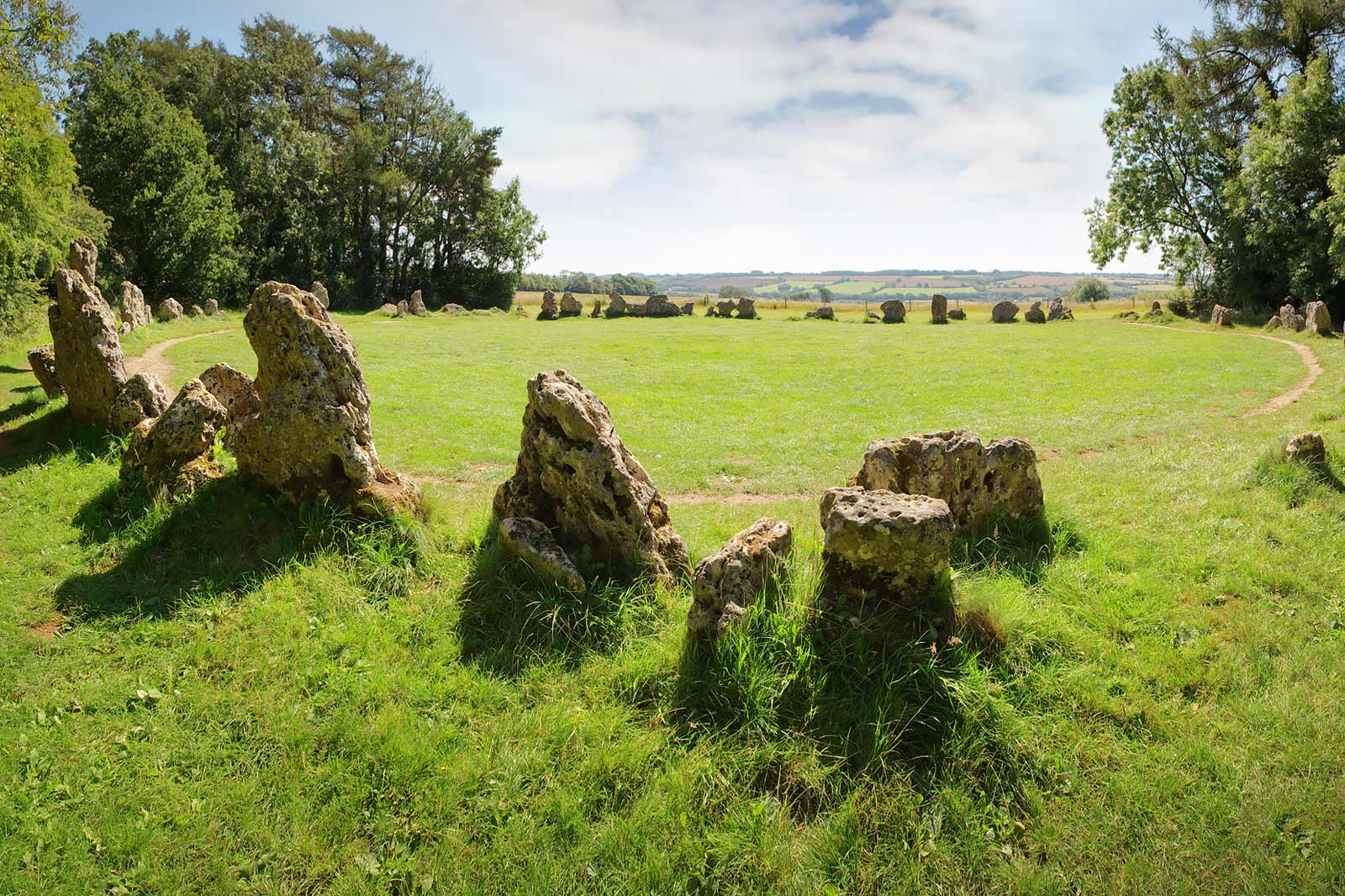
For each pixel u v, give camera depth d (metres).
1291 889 4.41
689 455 15.40
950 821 4.96
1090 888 4.54
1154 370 26.73
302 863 4.68
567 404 7.63
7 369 21.62
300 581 7.64
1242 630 6.90
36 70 32.38
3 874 4.48
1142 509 10.27
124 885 4.50
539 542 7.42
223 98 65.25
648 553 7.56
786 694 5.86
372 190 70.62
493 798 5.10
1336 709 5.82
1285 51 49.50
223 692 6.12
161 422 9.78
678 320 55.47
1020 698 5.94
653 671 6.22
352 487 8.58
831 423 18.89
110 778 5.27
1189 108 51.16
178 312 38.16
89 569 8.21
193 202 53.56
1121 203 55.16
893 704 5.65
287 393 8.58
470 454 14.69
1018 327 50.12
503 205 74.25
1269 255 47.31
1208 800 5.05
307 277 67.75
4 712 5.86
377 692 6.08
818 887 4.53
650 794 5.13
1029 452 9.14
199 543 8.41
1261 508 9.85
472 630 6.91
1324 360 26.95
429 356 29.47
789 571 6.87
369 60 74.88
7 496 10.65
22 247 29.52
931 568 6.28
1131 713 5.85
